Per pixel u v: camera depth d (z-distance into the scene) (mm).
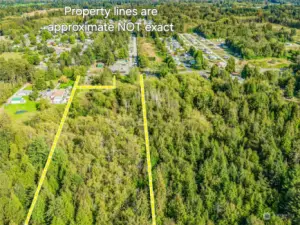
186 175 61094
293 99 94750
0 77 109062
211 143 67688
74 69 119000
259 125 74062
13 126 75938
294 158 64250
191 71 124438
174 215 55469
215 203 56344
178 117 78688
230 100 86625
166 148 68625
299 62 126312
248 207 56000
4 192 53156
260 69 127875
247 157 65312
